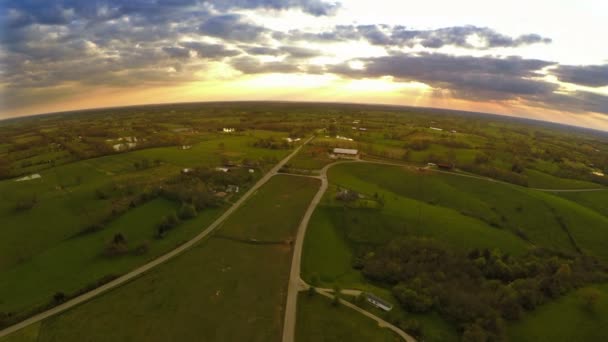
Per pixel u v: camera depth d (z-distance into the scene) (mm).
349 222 109750
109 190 121875
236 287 73562
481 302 74688
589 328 70750
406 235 105000
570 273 88375
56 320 62156
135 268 79250
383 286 84688
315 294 72938
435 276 85938
